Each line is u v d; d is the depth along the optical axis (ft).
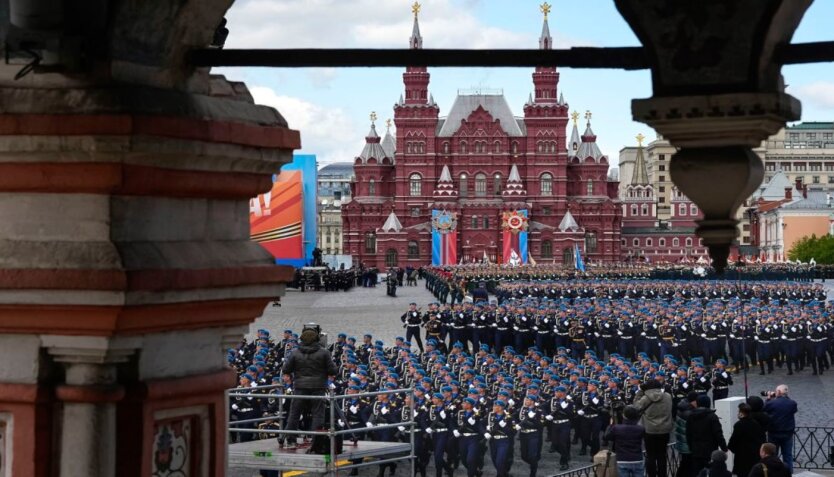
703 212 22.26
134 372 24.18
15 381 23.88
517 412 121.19
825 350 197.77
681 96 21.85
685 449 94.12
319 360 70.08
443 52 23.41
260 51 24.29
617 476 84.02
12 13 23.80
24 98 23.36
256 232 294.05
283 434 71.56
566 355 169.68
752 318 200.23
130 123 22.68
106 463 23.75
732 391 175.63
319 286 453.99
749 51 21.63
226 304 25.66
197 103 24.73
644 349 201.98
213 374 25.67
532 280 415.03
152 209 24.26
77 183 23.24
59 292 23.02
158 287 23.41
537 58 23.15
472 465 112.68
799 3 21.91
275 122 26.94
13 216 23.80
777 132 22.44
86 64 23.35
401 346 162.50
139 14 23.68
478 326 214.28
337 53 23.93
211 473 25.79
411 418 77.51
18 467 23.77
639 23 22.18
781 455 100.83
